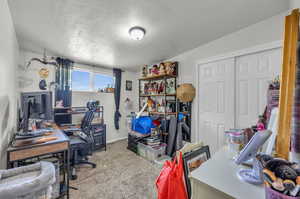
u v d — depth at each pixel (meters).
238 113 2.08
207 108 2.46
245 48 1.96
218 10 1.57
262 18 1.75
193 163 1.05
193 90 2.58
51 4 1.39
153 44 2.38
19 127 1.97
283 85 0.76
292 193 0.46
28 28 1.83
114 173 2.13
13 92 1.83
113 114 3.86
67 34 1.98
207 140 2.46
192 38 2.22
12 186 0.81
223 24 1.86
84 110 3.05
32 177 1.04
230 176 0.74
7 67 1.47
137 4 1.42
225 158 0.97
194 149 1.21
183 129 2.71
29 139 1.49
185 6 1.48
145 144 2.77
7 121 1.49
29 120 1.67
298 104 0.75
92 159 2.64
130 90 4.25
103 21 1.69
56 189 1.51
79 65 3.26
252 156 0.72
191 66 2.70
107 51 2.62
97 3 1.39
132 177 2.03
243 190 0.62
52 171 1.03
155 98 3.46
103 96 3.65
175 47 2.55
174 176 0.95
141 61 3.27
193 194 0.73
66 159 1.70
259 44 1.83
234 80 2.11
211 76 2.40
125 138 4.09
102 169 2.26
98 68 3.59
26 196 0.86
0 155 1.25
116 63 3.38
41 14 1.55
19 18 1.62
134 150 3.01
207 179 0.71
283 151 0.74
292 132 0.78
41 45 2.31
